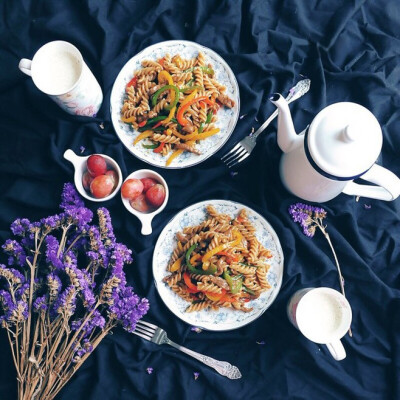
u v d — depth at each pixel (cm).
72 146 94
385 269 96
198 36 96
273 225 93
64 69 87
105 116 95
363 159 76
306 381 92
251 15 96
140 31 96
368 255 95
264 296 91
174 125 92
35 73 86
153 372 92
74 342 82
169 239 92
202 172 94
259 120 96
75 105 90
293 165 86
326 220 95
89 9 95
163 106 91
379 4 98
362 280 94
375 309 94
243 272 89
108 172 91
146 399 91
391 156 98
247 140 94
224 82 94
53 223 84
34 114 96
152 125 92
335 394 93
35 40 97
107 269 86
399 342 92
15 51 96
